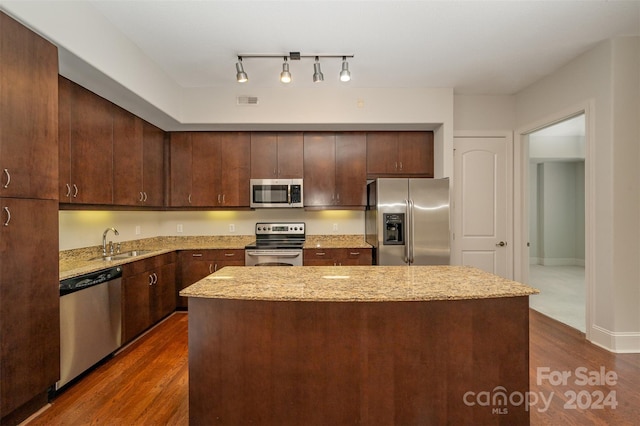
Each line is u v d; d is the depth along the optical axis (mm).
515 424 1657
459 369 1646
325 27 2475
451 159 3688
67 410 1952
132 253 3424
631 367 2410
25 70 1741
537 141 5914
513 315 1665
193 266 3828
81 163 2549
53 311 1933
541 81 3520
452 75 3373
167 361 2582
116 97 2793
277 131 4008
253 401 1656
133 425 1820
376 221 3605
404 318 1638
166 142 3990
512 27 2492
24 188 1743
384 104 3666
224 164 4000
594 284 2842
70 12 1998
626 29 2537
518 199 3990
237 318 1657
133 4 2176
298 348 1641
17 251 1711
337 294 1580
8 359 1672
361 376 1637
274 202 3977
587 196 2908
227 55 2896
